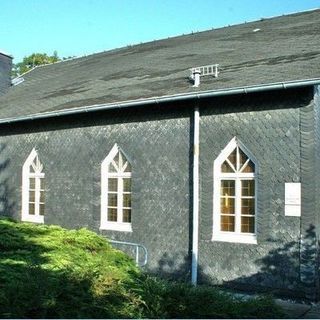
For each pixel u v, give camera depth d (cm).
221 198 1266
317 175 1117
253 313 664
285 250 1129
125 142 1488
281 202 1145
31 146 1838
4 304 443
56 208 1705
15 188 1897
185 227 1321
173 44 2289
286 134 1148
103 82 1878
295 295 1103
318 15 1895
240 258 1202
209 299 643
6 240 624
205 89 1247
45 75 2695
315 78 1042
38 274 498
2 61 2628
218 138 1263
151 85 1540
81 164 1628
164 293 628
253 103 1208
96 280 545
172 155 1369
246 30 2067
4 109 2047
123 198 1507
